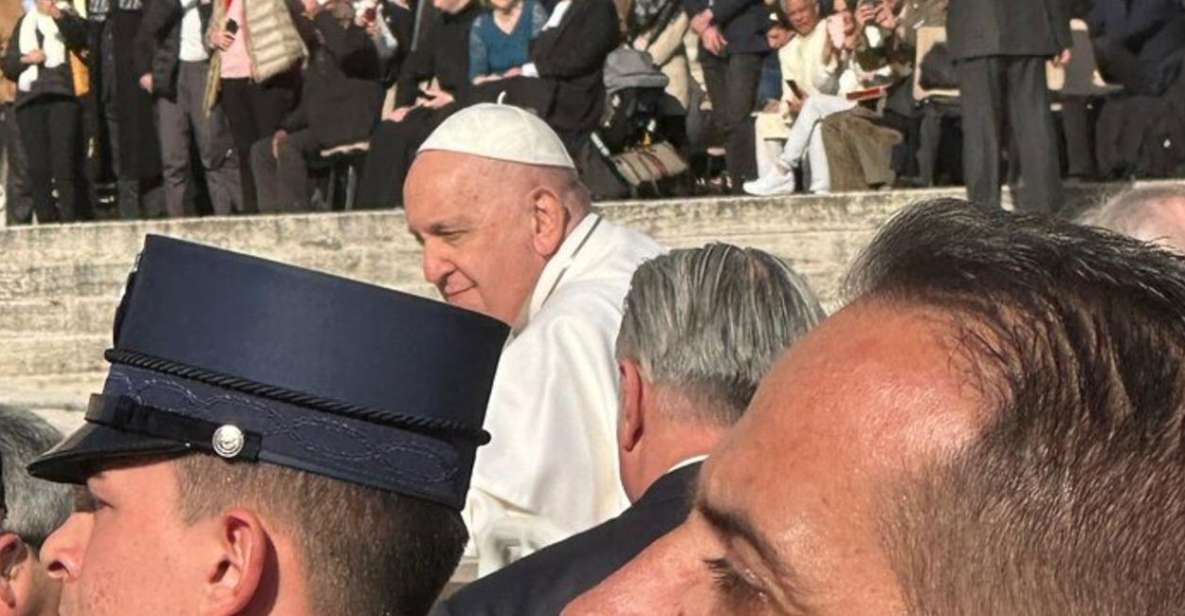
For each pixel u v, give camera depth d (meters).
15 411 3.02
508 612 2.87
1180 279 1.04
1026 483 0.99
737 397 2.89
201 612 2.01
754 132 13.02
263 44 13.59
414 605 2.07
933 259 1.07
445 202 4.40
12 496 2.96
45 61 14.74
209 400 2.03
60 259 14.34
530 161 4.38
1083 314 1.02
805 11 12.77
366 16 13.27
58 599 2.98
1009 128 11.38
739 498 1.07
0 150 15.59
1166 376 1.00
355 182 13.79
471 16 12.91
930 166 12.62
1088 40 12.20
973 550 1.00
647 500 2.88
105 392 2.06
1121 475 0.99
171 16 14.14
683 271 2.93
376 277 13.50
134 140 14.38
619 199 12.82
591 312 3.98
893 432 1.02
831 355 1.06
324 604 2.02
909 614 1.01
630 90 12.65
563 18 12.51
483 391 2.14
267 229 13.65
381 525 2.04
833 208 12.69
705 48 13.09
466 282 4.42
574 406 3.85
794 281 2.92
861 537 1.02
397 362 2.06
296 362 2.03
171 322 2.05
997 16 11.12
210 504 2.02
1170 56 12.20
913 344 1.04
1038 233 1.09
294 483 2.02
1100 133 12.29
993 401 1.01
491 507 3.80
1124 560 0.98
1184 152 12.19
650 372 2.93
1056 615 0.99
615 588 1.17
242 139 13.77
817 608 1.03
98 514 2.06
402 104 13.30
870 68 12.70
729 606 1.10
